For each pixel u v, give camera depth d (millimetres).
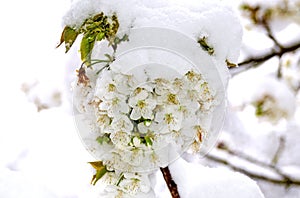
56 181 1242
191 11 688
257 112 1290
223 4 705
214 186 769
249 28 1191
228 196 763
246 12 1184
